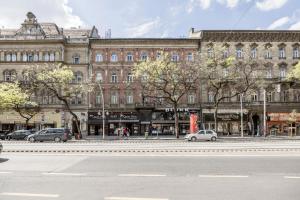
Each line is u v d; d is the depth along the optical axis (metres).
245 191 13.03
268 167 19.09
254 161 21.59
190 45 77.62
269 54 77.50
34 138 51.09
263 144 39.06
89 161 22.23
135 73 65.62
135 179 15.70
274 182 14.82
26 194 12.62
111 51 78.19
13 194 12.62
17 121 76.88
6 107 68.00
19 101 67.56
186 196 12.27
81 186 14.12
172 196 12.28
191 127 61.94
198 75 62.22
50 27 80.44
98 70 78.00
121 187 13.90
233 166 19.52
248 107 76.62
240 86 66.12
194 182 14.90
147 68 62.16
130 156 24.97
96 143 44.19
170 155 25.53
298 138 58.31
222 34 77.06
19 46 76.81
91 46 78.19
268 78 76.44
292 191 13.02
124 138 63.28
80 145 38.75
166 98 66.69
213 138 53.09
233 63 66.62
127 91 77.75
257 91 76.81
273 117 76.69
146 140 55.19
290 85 76.31
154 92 71.12
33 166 20.02
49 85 66.62
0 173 17.48
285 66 77.44
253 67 66.00
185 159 22.84
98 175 16.80
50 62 76.19
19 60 76.69
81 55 78.12
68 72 66.12
